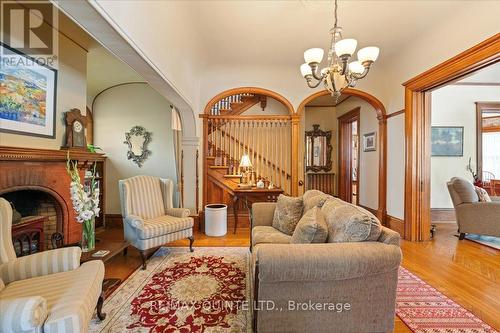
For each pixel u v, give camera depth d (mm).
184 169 4676
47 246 2941
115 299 2297
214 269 2947
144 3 2074
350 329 1688
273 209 3258
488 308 2176
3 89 2309
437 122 5246
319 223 1900
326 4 2811
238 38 3590
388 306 1710
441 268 2971
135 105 4984
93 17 1497
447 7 2857
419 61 3758
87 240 2467
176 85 3111
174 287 2521
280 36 3535
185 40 3346
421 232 3979
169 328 1902
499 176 7539
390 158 4582
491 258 3279
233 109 5332
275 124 5117
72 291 1511
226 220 4492
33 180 2600
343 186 6727
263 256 1581
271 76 4805
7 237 1794
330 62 3045
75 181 2418
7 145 2354
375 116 5152
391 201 4547
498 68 4781
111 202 5000
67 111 3107
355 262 1592
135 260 3248
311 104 7047
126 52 1975
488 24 2680
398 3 2793
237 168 5082
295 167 4895
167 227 3221
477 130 5234
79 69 3311
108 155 5004
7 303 1200
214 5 2814
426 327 1928
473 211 3936
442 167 5238
